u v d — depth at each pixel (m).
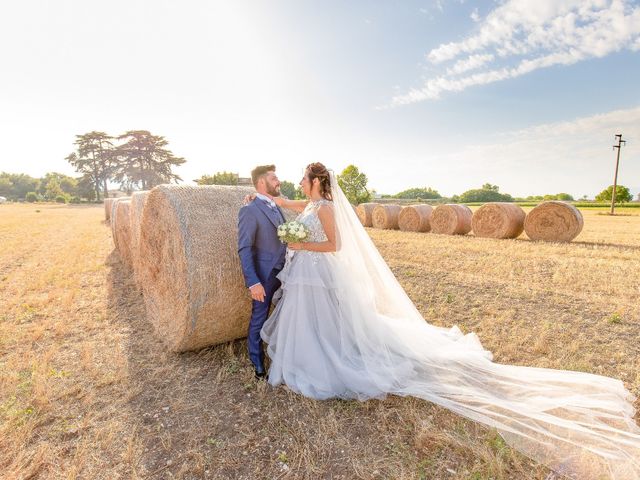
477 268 8.07
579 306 5.45
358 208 20.77
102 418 2.91
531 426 2.73
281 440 2.68
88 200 80.06
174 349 3.92
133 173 73.31
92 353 3.99
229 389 3.33
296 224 3.24
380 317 3.76
